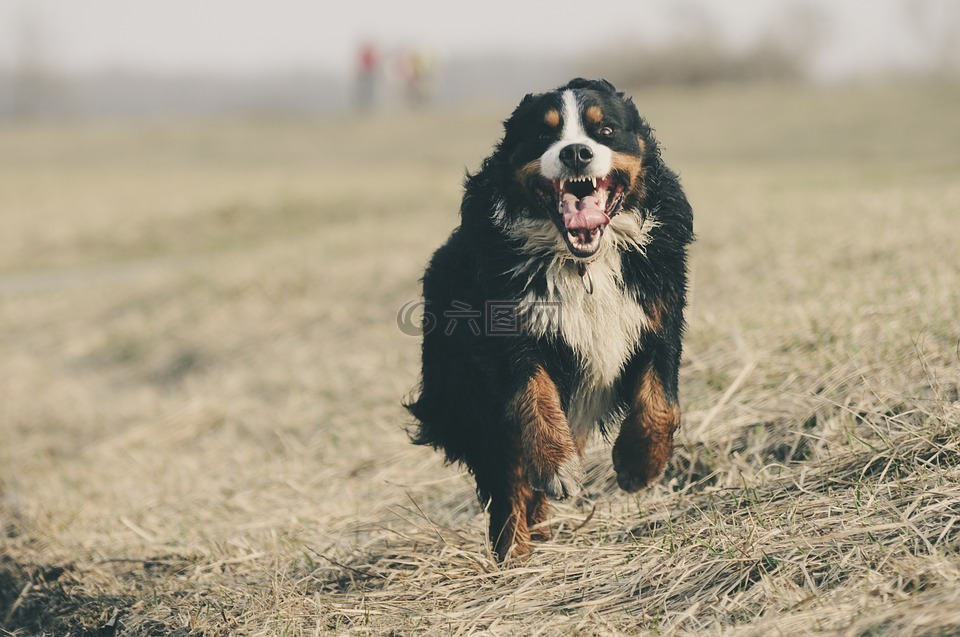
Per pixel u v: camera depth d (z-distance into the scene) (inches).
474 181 287.3
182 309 812.0
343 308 710.5
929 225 539.8
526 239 272.2
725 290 519.8
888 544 224.8
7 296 1101.7
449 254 291.0
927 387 301.3
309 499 384.2
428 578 279.4
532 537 294.0
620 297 269.4
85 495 449.1
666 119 2263.8
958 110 1860.2
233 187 1653.5
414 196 1409.9
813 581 222.4
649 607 233.3
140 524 396.5
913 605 193.0
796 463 294.7
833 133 1825.8
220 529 371.2
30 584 343.3
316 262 854.5
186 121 3577.8
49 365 756.6
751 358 368.5
